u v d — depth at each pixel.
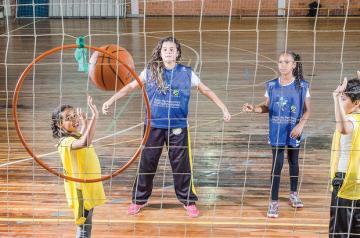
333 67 9.48
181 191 4.03
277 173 3.99
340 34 13.45
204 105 7.09
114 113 6.37
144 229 3.81
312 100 7.30
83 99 7.39
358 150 3.14
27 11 16.19
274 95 3.95
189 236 3.71
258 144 5.63
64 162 3.29
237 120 6.47
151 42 12.32
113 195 4.37
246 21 15.94
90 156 3.34
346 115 3.17
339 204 3.22
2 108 7.02
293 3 16.77
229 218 3.98
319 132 5.97
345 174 3.18
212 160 5.16
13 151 5.38
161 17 16.88
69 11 16.55
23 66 9.70
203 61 10.12
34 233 3.72
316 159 5.16
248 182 4.64
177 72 3.87
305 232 3.76
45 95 7.64
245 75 8.95
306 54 10.68
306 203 4.22
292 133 3.95
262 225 3.87
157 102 3.89
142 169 4.03
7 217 3.95
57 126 3.36
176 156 3.97
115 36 13.26
